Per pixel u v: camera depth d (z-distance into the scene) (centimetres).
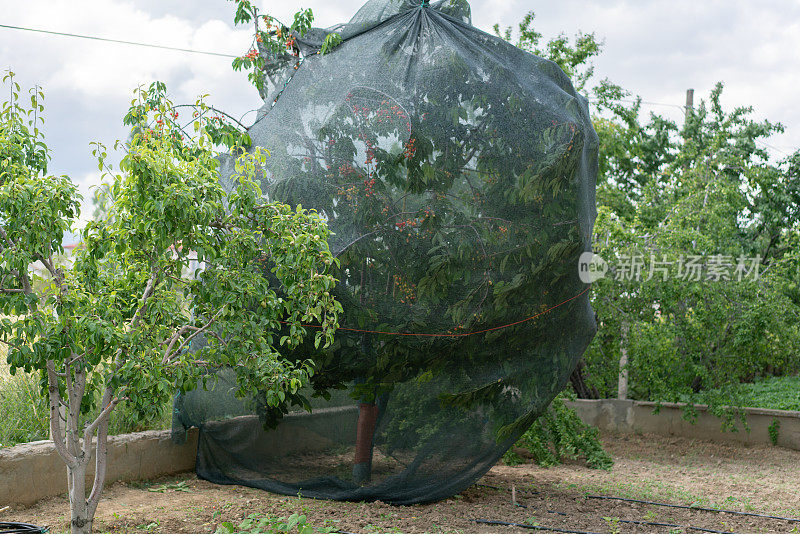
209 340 492
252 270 475
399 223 583
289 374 488
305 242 462
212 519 563
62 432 633
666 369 1139
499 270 606
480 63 620
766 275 1190
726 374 1147
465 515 619
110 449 662
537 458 956
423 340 608
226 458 707
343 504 631
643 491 759
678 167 1475
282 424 673
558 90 654
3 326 413
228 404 695
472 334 619
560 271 646
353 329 602
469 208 594
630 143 1642
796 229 1241
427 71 601
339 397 644
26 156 470
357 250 581
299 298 479
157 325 473
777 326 1114
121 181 436
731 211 1206
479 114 601
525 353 661
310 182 599
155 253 457
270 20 702
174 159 455
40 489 594
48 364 446
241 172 502
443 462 646
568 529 591
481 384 639
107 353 450
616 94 1572
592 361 1196
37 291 449
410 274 589
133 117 546
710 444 1127
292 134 625
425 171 582
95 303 432
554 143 614
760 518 652
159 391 449
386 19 648
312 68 665
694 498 730
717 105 1888
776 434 1112
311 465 662
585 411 1216
